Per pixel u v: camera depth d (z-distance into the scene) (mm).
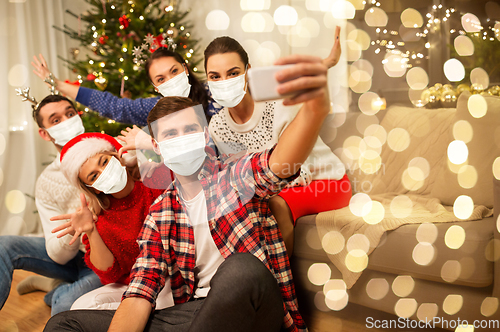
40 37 3088
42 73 1867
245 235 960
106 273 1198
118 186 1161
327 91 688
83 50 3408
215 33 3336
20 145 2977
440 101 2053
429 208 1382
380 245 1203
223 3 3266
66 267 1534
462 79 2080
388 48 2631
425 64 2596
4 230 2879
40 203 1493
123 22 2436
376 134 1737
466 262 1056
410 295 1183
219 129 1546
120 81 2594
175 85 1662
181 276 1046
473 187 1347
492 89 1820
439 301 1132
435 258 1103
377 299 1250
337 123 1842
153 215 1037
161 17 2748
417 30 2611
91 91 1886
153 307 960
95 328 938
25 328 1507
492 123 1355
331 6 2879
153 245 1012
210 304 797
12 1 2908
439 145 1553
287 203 1364
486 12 2297
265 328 862
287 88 604
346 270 1255
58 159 1526
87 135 1217
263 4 3090
